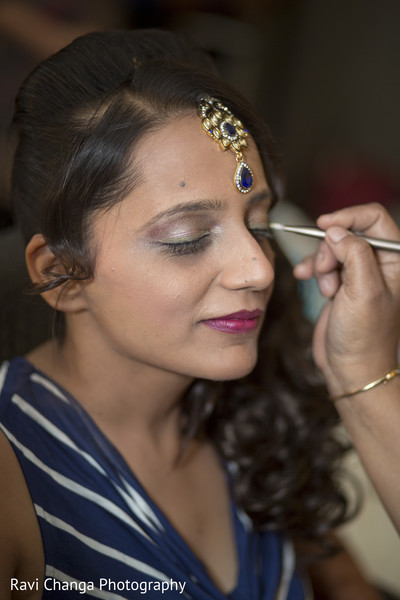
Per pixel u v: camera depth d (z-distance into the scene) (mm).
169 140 799
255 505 1084
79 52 858
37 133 855
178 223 804
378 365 970
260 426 1143
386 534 1573
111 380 920
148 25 2748
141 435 976
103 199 803
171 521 968
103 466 902
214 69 998
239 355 861
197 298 826
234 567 1010
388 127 3312
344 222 992
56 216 829
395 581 1496
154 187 796
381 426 968
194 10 2926
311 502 1159
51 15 2301
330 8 3262
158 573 891
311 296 1672
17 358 943
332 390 1014
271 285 912
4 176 994
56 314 948
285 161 1020
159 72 828
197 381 1049
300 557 1167
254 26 3090
